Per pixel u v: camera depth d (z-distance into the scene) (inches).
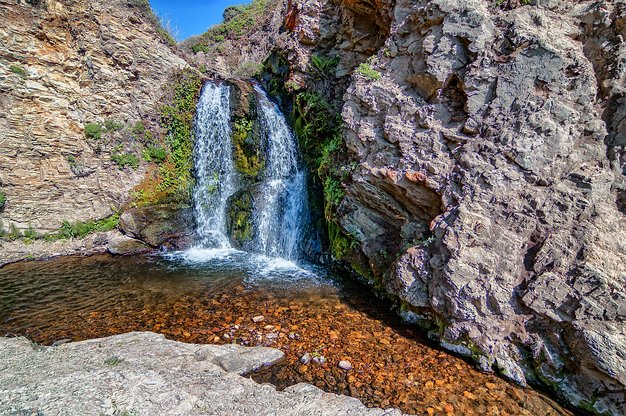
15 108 354.9
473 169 203.9
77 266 340.5
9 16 345.1
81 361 163.6
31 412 120.9
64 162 389.1
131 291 282.2
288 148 442.3
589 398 155.7
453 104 226.2
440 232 207.6
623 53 179.9
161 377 148.2
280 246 385.1
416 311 223.8
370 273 282.0
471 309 187.9
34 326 226.5
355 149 270.4
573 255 169.8
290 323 227.3
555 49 191.5
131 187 430.6
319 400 145.3
